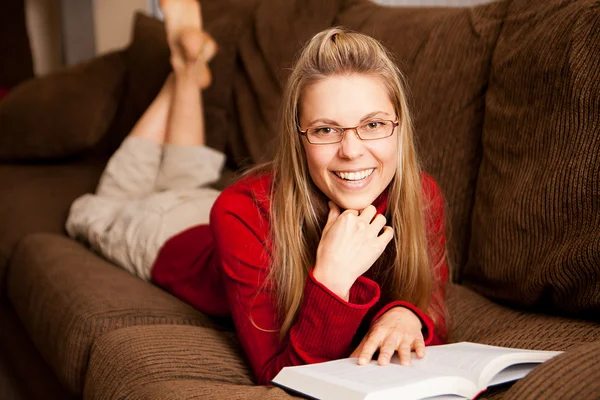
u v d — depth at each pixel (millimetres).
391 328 1025
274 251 1127
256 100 2197
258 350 1105
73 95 2564
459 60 1559
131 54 2578
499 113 1360
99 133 2549
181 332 1229
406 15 1831
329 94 1018
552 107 1188
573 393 751
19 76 3158
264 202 1160
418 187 1156
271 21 2209
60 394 1616
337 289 1030
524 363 953
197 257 1521
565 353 839
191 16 2109
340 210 1112
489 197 1354
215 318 1461
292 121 1083
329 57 1028
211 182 2152
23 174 2408
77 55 3312
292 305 1101
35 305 1543
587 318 1136
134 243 1687
